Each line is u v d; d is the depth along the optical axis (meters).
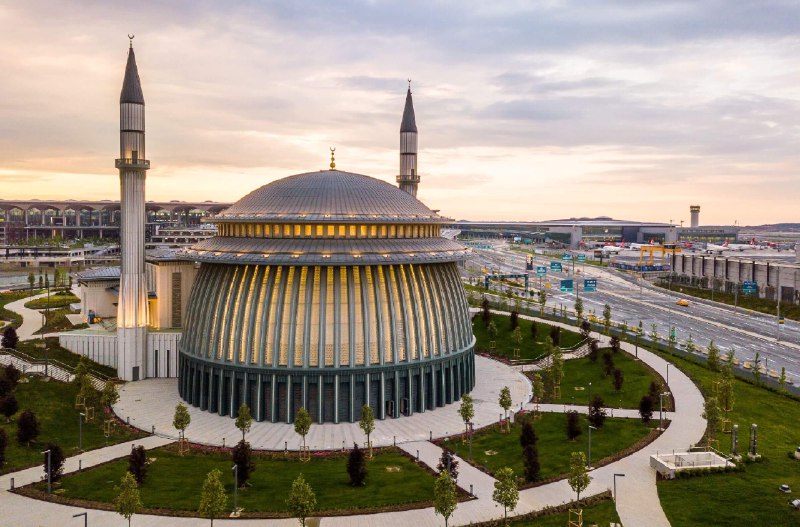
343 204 90.75
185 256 95.25
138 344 104.06
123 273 102.81
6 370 90.25
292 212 89.12
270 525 54.44
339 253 84.06
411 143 133.75
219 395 86.25
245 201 97.00
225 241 92.06
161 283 109.12
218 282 91.06
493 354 124.06
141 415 86.00
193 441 76.06
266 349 84.19
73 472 65.81
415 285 90.25
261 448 74.00
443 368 91.38
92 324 126.94
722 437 75.62
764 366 112.75
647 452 71.25
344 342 84.00
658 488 61.84
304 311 83.62
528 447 64.31
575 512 56.06
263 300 85.38
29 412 73.00
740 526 54.03
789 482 62.31
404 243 90.75
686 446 72.69
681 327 152.62
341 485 63.19
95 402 90.50
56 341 113.19
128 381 103.25
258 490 61.94
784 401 90.19
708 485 62.06
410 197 103.00
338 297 84.00
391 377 85.69
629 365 109.00
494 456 71.44
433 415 86.88
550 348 114.19
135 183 101.88
